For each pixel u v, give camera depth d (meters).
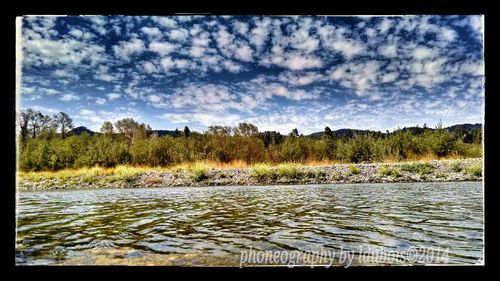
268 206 7.20
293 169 12.95
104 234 4.83
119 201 8.45
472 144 15.20
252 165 16.06
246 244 4.22
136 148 16.72
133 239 4.53
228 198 8.63
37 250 4.03
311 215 6.10
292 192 9.61
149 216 6.26
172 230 5.05
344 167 13.22
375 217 5.80
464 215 5.78
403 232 4.73
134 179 13.02
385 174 12.18
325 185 11.24
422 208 6.52
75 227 5.35
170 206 7.46
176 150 16.95
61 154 15.81
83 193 10.51
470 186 9.69
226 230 5.01
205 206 7.39
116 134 18.53
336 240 4.37
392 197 8.09
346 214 6.12
